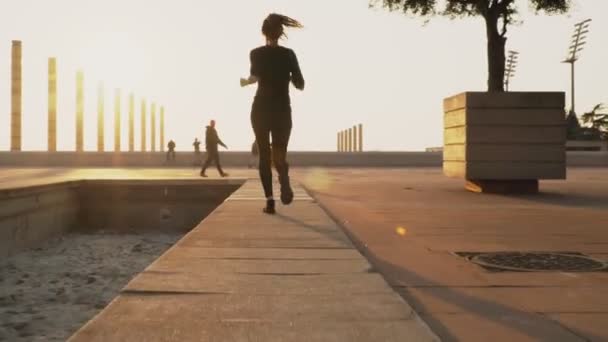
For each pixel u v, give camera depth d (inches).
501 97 442.9
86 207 547.8
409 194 426.9
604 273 146.3
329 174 901.8
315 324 93.9
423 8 536.4
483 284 133.9
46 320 219.3
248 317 97.4
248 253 160.2
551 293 125.3
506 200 376.5
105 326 91.1
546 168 442.6
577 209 315.3
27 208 415.5
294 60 245.8
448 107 484.7
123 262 376.5
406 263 160.1
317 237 190.7
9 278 315.9
